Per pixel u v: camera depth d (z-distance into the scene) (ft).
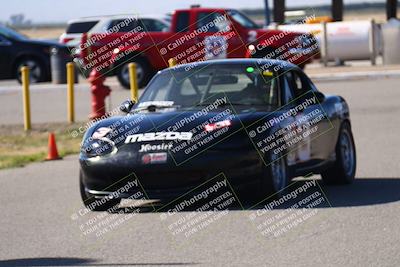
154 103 133.18
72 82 255.50
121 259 96.63
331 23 424.05
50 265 94.79
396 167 161.07
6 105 312.29
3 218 123.65
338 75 352.28
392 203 123.75
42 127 248.11
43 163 185.88
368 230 106.32
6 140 226.58
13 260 97.86
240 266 91.30
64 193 144.56
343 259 92.58
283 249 98.37
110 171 121.39
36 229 115.34
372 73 351.46
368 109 255.70
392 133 208.54
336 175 143.33
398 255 93.35
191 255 97.30
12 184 156.46
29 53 373.81
